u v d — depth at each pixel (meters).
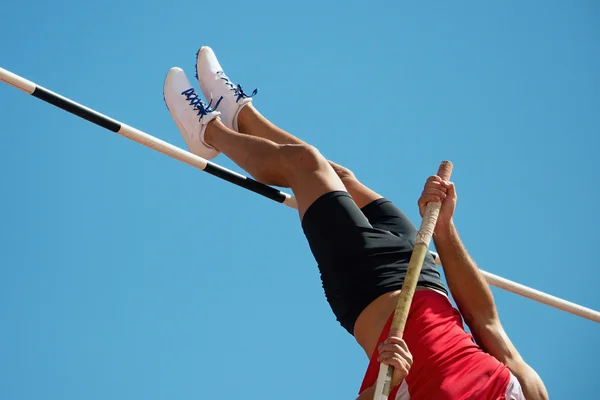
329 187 17.95
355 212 17.69
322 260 17.52
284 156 18.80
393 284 16.81
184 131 21.66
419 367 15.83
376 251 17.20
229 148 20.44
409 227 18.98
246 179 19.94
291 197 20.34
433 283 17.23
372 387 15.32
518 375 16.39
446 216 17.28
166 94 22.38
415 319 16.28
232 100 22.33
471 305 17.14
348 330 17.20
